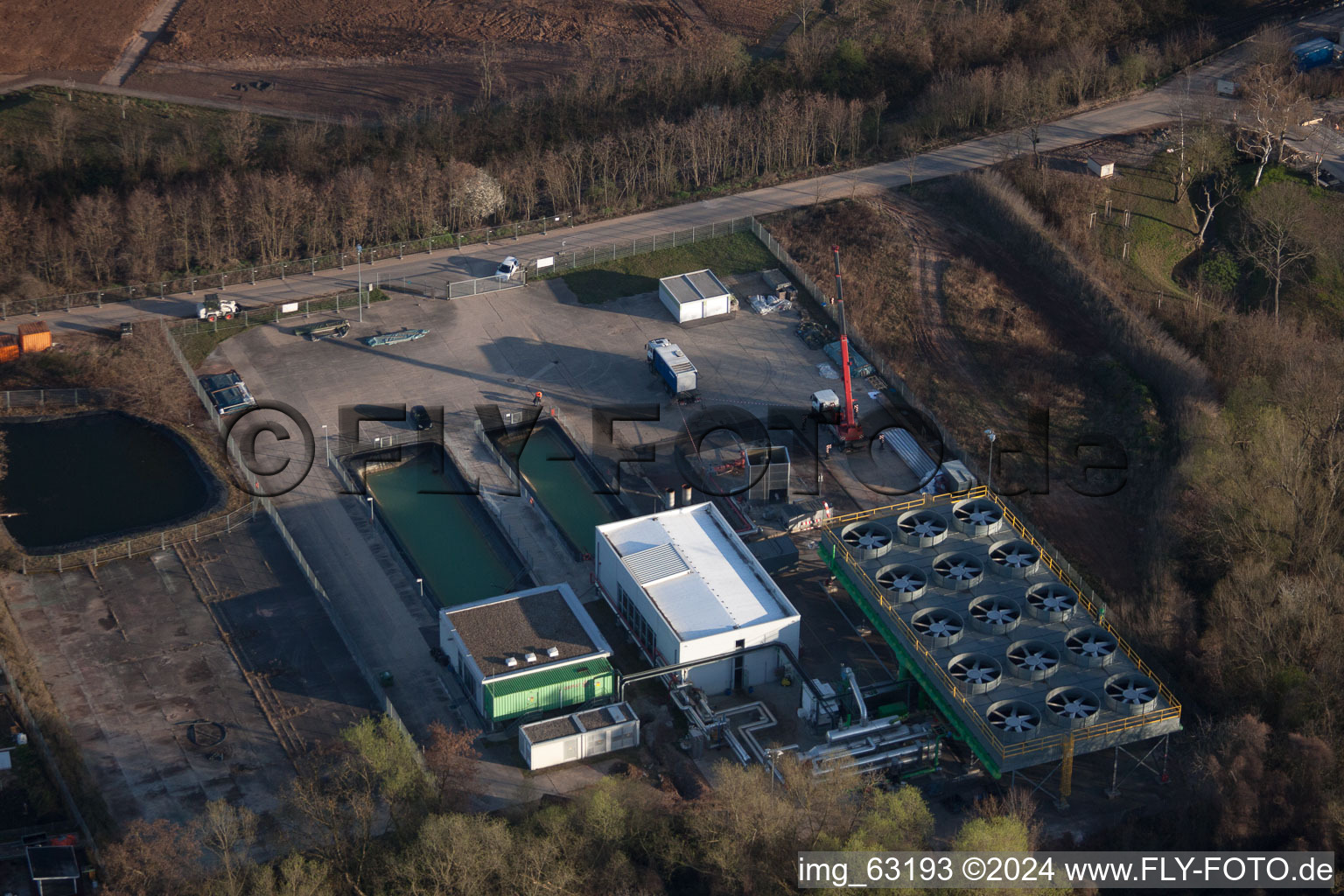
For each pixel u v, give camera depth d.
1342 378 164.12
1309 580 138.00
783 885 108.88
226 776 122.38
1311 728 124.00
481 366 176.50
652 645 135.62
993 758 116.25
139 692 130.38
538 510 153.88
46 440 162.50
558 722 125.88
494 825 109.88
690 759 126.31
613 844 112.38
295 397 169.75
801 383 174.62
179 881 108.00
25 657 132.25
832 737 124.44
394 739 115.94
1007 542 137.25
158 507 153.88
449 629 133.25
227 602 141.00
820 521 152.75
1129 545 153.62
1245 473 153.62
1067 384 175.50
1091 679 122.56
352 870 111.69
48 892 109.75
